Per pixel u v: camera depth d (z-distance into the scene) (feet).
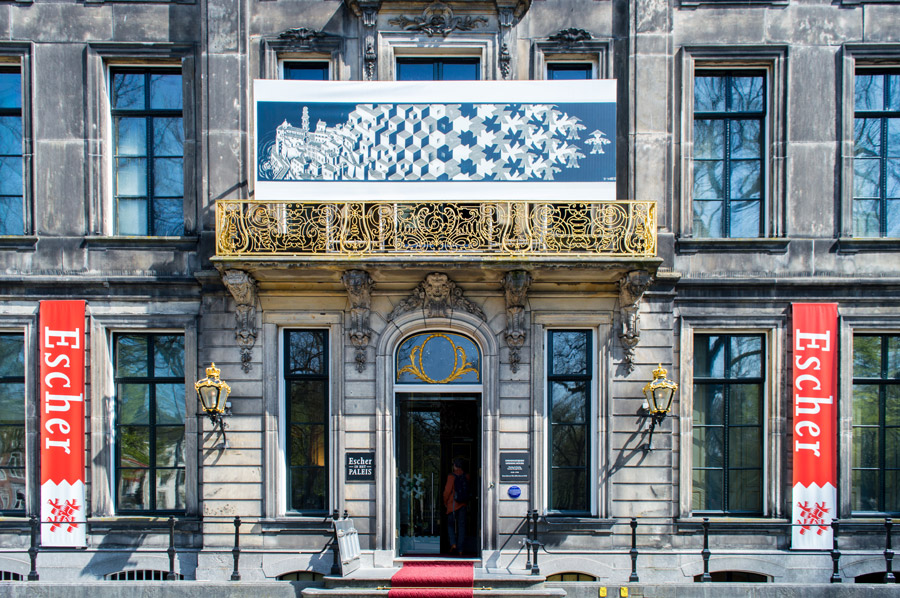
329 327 33.30
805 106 33.99
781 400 33.30
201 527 32.71
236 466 32.58
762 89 34.71
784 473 33.22
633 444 32.68
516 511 32.45
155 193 34.65
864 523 32.24
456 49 33.99
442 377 33.73
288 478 33.35
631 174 33.32
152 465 33.68
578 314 32.96
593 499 32.83
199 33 34.06
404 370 33.76
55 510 32.68
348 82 31.65
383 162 31.48
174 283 33.42
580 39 33.88
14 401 34.04
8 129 34.68
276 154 31.45
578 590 29.07
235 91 33.32
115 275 33.40
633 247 30.91
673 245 33.22
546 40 33.96
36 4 33.88
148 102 34.68
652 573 32.01
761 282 33.14
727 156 34.65
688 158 33.91
